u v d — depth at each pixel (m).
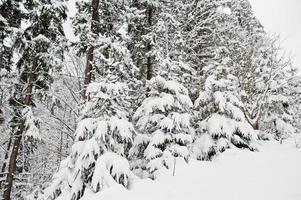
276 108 15.69
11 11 14.09
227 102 11.28
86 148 7.14
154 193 6.62
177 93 9.82
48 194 7.32
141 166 9.77
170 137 9.23
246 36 18.44
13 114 13.20
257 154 9.80
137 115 9.88
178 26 15.80
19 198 15.53
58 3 13.46
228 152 9.94
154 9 15.66
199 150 10.61
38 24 13.77
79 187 7.17
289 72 17.41
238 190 6.19
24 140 13.37
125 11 14.34
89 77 12.85
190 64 15.73
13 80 13.41
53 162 17.33
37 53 13.33
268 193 5.69
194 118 12.05
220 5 17.02
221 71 11.81
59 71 14.13
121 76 10.81
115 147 7.98
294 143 11.24
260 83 16.05
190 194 6.31
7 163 15.78
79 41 13.12
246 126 10.80
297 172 7.01
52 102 13.67
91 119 7.86
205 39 17.20
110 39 12.90
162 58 13.17
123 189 6.68
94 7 13.76
